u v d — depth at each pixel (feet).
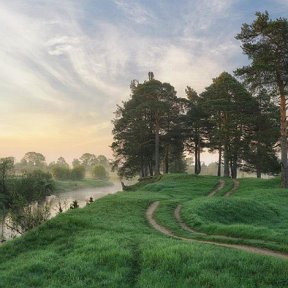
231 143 202.39
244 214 94.53
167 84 229.66
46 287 45.73
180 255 51.39
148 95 229.45
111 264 52.60
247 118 195.93
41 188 214.28
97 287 45.19
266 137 195.11
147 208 106.42
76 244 63.36
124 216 91.97
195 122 243.19
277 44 142.51
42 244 68.74
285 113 145.48
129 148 230.48
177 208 104.42
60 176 533.55
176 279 46.14
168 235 73.15
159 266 49.65
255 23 143.02
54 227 75.77
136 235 68.39
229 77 204.44
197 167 248.52
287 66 141.08
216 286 42.80
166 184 173.58
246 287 42.22
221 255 50.80
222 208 94.79
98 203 111.34
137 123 225.56
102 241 62.59
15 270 52.39
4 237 108.27
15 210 109.91
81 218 82.33
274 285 42.98
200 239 69.92
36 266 52.90
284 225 85.30
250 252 53.78
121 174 250.16
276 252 58.34
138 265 52.19
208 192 155.43
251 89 150.41
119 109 248.32
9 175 225.15
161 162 302.66
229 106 196.65
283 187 146.61
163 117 236.02
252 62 142.41
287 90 145.07
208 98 229.66
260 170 211.41
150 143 237.25
